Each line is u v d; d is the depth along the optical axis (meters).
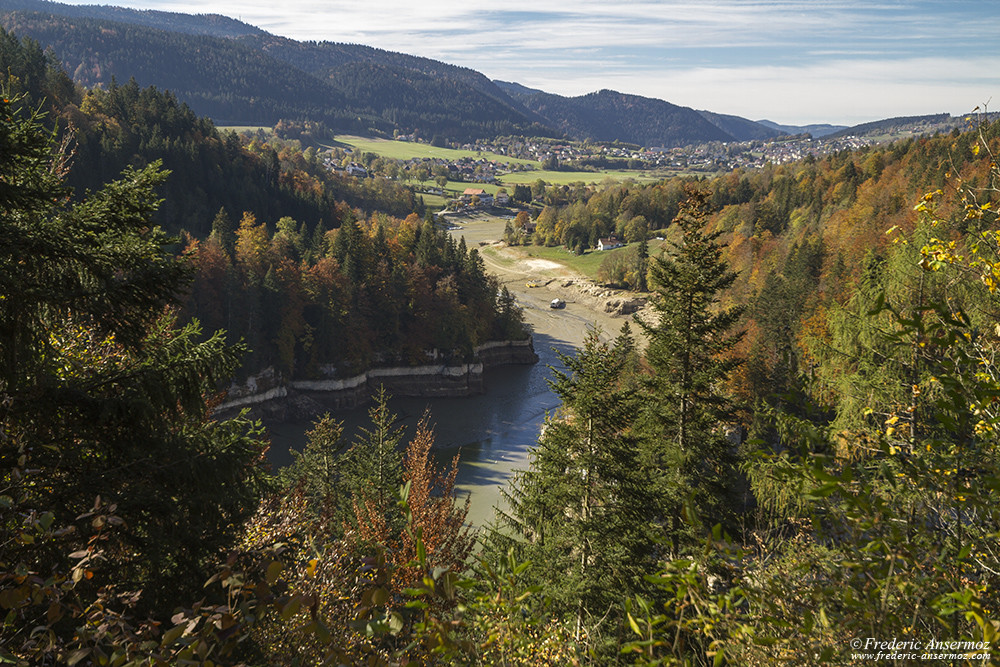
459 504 62.19
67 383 12.09
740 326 69.81
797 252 97.25
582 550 19.70
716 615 4.10
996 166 8.35
